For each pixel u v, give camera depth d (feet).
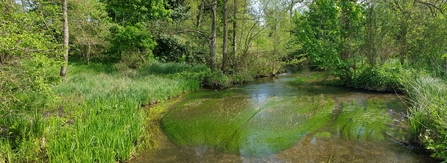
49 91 17.31
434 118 15.99
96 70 47.09
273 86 42.55
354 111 25.00
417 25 35.37
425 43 33.96
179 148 18.24
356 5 36.81
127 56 50.85
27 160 15.48
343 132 19.92
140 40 47.55
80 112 23.08
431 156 14.80
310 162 15.55
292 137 19.33
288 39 55.21
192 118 24.80
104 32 51.29
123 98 27.84
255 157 16.48
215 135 20.31
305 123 22.13
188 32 52.75
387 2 36.01
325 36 39.65
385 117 22.75
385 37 36.06
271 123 22.41
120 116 21.26
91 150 15.42
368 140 18.34
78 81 35.01
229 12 50.65
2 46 13.84
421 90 21.77
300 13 55.36
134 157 16.88
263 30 52.47
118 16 54.44
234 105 29.32
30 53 15.35
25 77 15.62
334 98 30.99
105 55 59.16
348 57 38.88
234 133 20.53
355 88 37.11
